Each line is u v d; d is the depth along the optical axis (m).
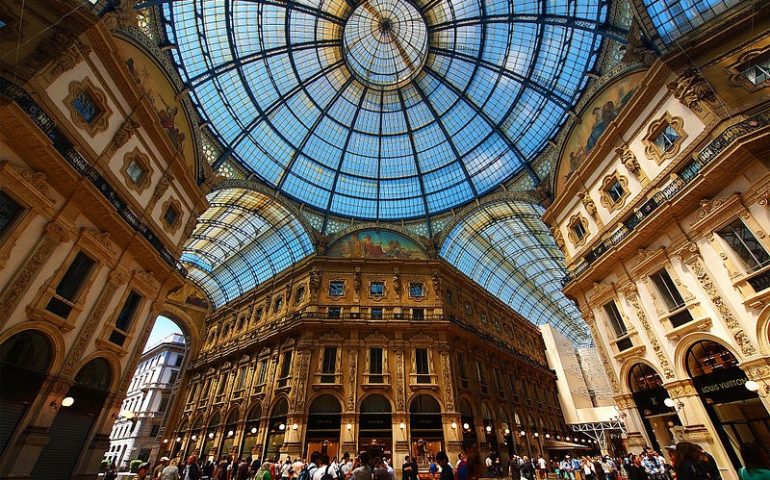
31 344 11.43
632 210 15.84
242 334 30.39
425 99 29.30
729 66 12.81
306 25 24.39
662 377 14.06
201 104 21.94
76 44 12.22
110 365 14.62
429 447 20.36
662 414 14.37
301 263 28.47
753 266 11.26
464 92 27.61
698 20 14.01
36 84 10.91
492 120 27.27
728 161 11.49
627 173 16.41
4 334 10.34
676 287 13.67
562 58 21.88
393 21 26.89
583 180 19.22
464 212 29.61
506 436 25.78
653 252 14.50
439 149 30.27
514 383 31.44
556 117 23.88
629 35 16.75
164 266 16.98
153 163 16.69
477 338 27.05
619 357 16.19
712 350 12.63
